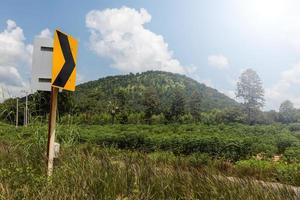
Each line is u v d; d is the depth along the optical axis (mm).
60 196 4250
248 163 18047
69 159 5738
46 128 7250
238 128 56562
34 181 4785
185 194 4945
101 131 35500
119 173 5254
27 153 6273
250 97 105188
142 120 76312
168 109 92500
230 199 4934
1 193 4254
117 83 188875
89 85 186750
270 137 39188
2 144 7801
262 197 5094
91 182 4793
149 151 26109
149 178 5270
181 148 24625
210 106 170750
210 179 5520
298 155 21062
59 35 5227
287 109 121688
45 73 5332
